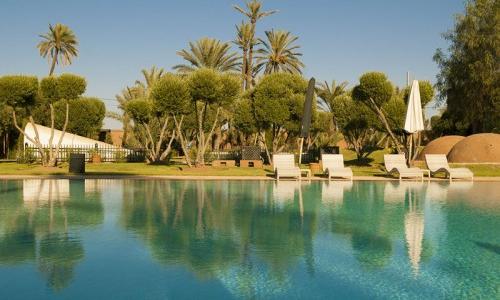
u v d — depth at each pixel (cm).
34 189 1488
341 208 1114
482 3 3481
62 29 5300
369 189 1556
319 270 596
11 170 2197
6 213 1011
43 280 552
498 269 603
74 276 568
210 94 2258
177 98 2258
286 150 3403
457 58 3606
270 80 2762
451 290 523
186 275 573
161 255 663
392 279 561
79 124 3416
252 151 2734
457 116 3859
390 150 3519
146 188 1544
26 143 3125
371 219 964
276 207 1123
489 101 3500
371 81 2425
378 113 2558
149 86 4400
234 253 678
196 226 874
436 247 719
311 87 2247
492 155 2628
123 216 980
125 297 498
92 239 761
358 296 503
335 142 4581
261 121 2731
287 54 4316
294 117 2759
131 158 3331
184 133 3697
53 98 2397
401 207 1134
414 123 2275
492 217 990
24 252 675
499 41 3372
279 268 603
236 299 493
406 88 2709
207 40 3991
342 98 3158
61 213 1011
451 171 1902
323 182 1803
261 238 776
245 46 4197
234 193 1413
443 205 1171
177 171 2216
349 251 693
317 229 853
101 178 1862
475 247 720
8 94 2262
